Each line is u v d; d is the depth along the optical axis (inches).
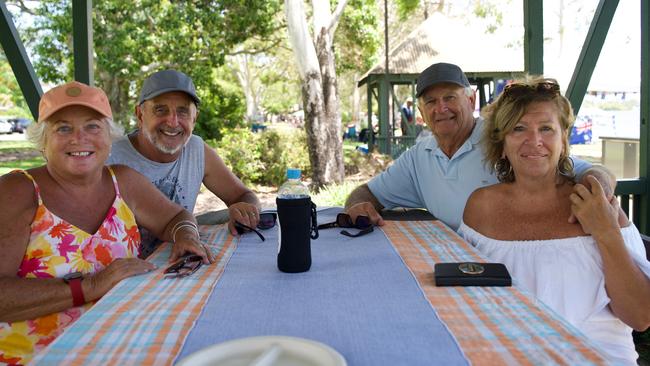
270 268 65.4
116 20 442.6
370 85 668.1
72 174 69.8
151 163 100.1
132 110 490.6
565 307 70.0
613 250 66.6
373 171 511.5
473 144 96.9
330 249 74.5
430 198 104.0
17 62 129.6
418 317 47.4
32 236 68.4
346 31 619.2
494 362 38.3
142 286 58.3
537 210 75.2
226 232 88.2
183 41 448.1
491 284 56.2
